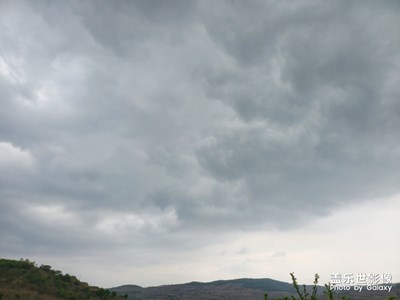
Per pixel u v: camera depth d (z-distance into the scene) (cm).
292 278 1216
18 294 8050
